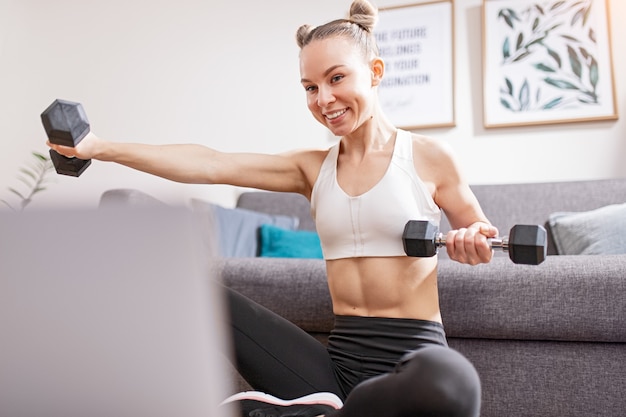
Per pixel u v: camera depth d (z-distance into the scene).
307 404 1.08
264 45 3.24
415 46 3.05
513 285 1.41
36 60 3.55
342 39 1.20
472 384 0.81
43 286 0.55
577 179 2.83
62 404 0.56
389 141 1.29
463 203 1.24
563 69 2.88
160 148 1.24
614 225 2.17
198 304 0.54
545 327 1.39
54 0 3.55
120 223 0.54
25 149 3.51
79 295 0.54
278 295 1.56
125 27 3.43
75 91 3.48
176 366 0.54
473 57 2.99
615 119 2.80
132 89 3.40
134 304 0.54
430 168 1.24
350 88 1.19
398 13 3.09
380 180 1.23
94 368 0.55
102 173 3.33
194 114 3.31
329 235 1.25
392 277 1.19
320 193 1.29
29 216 0.55
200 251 0.55
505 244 1.05
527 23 2.93
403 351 1.16
